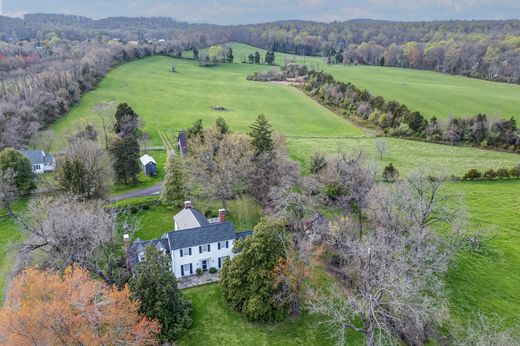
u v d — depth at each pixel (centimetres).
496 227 6638
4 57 18850
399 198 5822
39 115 11144
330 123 13262
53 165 8981
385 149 10038
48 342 3412
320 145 10756
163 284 4406
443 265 4850
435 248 5150
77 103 13612
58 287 3688
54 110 11844
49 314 3375
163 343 4288
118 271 5116
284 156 8144
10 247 5084
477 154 10225
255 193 7550
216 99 15838
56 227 4772
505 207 7338
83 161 6875
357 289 4869
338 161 7450
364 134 12056
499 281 5488
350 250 4794
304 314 4809
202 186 7244
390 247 4631
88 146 7362
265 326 4609
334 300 4847
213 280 5406
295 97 16638
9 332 3347
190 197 7369
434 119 11612
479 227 6438
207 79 19438
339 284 5169
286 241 5009
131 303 4072
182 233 5469
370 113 13412
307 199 6462
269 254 4700
